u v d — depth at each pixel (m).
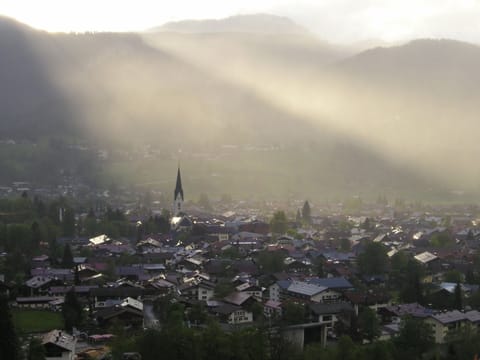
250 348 190.62
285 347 198.00
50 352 179.62
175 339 184.88
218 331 193.12
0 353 169.75
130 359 181.00
